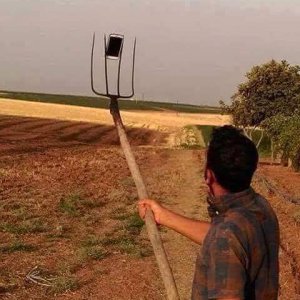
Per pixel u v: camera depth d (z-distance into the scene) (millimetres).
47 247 10703
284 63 33688
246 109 33594
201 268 2162
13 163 25250
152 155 36750
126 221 13141
